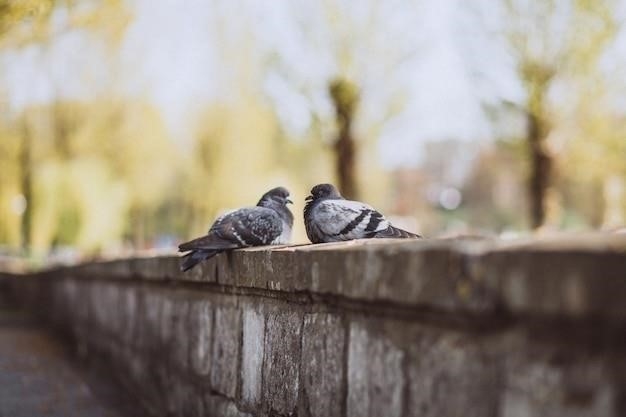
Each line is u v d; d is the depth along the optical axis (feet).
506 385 7.09
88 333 33.91
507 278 6.88
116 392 25.53
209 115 107.04
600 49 55.01
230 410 15.12
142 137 106.22
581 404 6.36
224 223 15.21
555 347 6.62
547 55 55.83
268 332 13.10
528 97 56.24
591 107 55.98
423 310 8.13
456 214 227.20
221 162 106.63
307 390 11.25
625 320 5.81
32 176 102.94
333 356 10.39
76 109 102.78
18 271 80.18
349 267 9.50
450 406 7.82
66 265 42.63
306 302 11.42
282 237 16.05
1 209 107.24
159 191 112.98
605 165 58.18
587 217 125.39
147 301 22.94
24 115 101.40
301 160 105.09
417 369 8.38
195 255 14.87
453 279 7.47
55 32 38.88
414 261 8.09
